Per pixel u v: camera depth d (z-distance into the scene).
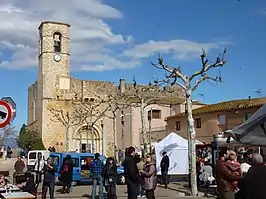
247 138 9.97
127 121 58.78
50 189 16.09
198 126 47.59
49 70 64.50
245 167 14.53
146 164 14.75
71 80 65.50
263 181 7.02
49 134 62.69
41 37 66.44
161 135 55.53
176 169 27.95
